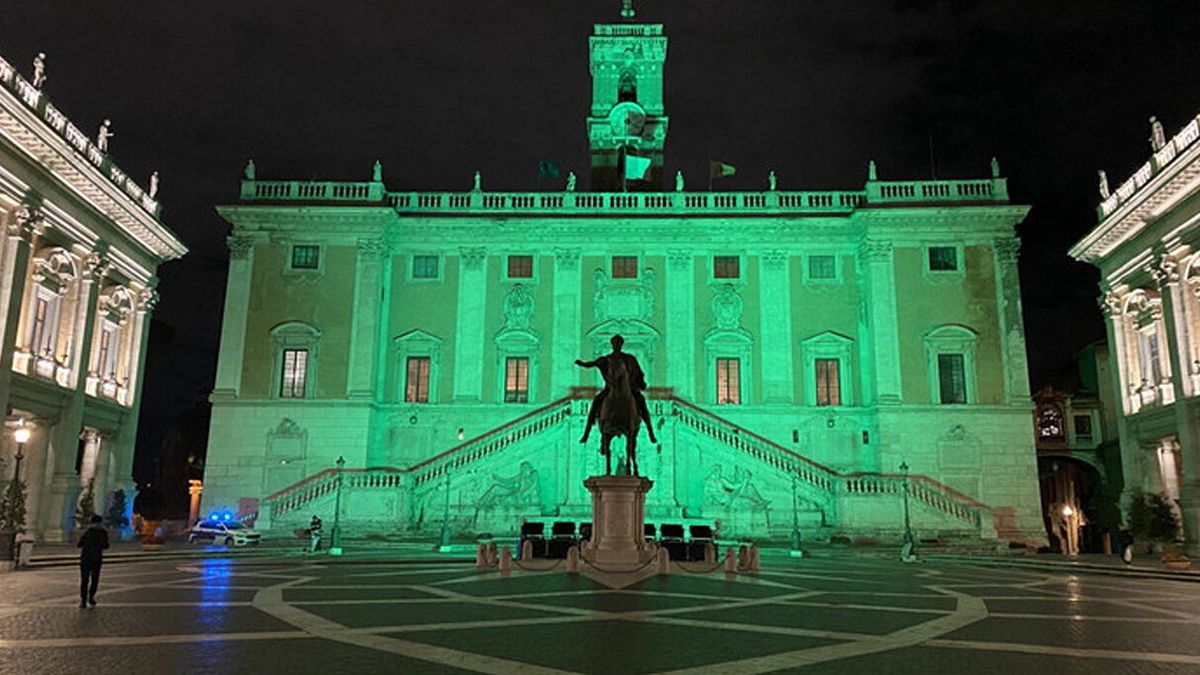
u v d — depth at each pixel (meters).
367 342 45.47
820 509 39.06
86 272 35.34
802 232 47.62
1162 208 34.12
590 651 9.86
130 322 40.50
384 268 47.41
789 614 13.44
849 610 14.20
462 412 45.75
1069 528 52.91
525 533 26.11
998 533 42.44
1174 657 10.21
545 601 14.58
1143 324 38.03
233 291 46.03
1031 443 43.41
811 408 45.38
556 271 47.69
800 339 46.69
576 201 48.84
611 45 58.97
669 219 47.22
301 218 46.66
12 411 31.20
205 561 25.94
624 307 47.16
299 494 40.25
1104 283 40.34
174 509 65.50
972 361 44.59
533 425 40.91
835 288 47.22
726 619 12.62
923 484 40.28
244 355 45.44
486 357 46.72
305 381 45.25
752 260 47.72
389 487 39.72
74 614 13.14
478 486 40.12
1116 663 9.77
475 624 11.88
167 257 42.59
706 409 45.59
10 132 29.00
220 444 44.34
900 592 17.80
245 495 43.75
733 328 46.75
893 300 45.31
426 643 10.35
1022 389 44.00
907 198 46.56
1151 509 32.34
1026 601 16.75
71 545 31.06
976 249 45.78
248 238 46.72
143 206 39.44
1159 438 36.22
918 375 44.50
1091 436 54.59
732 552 20.09
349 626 11.74
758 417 45.50
